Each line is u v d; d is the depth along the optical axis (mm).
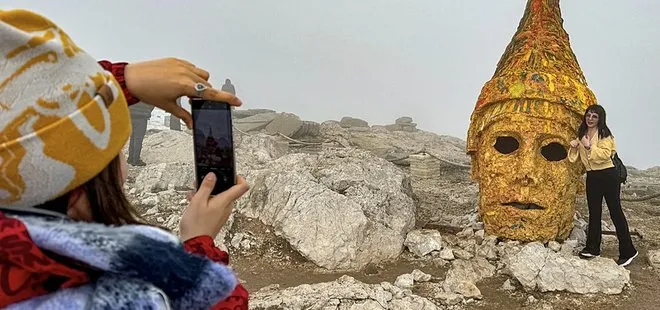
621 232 6277
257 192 7656
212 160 1695
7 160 1121
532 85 6508
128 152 13797
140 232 1212
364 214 7035
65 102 1180
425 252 6785
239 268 6422
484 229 7059
